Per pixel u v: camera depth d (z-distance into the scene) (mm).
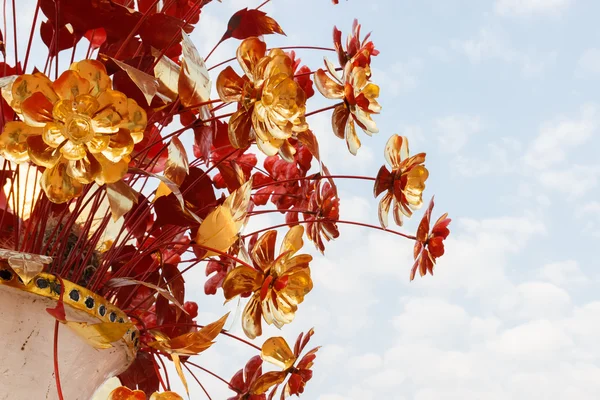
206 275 1159
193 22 1019
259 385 1014
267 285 894
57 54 875
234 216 883
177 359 924
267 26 973
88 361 850
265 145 855
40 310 816
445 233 1065
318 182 1104
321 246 1098
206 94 832
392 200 1007
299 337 1030
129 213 978
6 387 805
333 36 1011
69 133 775
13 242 899
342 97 950
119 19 867
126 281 861
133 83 851
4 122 881
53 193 782
